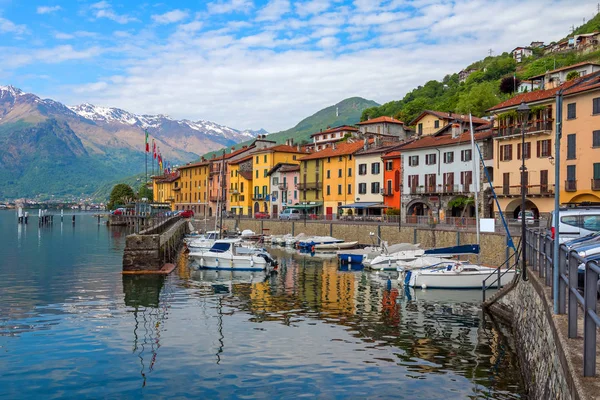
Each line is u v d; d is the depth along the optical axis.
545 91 55.53
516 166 56.09
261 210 109.31
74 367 17.16
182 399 14.50
